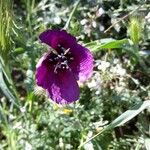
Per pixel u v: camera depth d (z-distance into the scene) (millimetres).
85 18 178
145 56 172
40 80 141
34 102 175
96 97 164
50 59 143
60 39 144
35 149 162
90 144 152
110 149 160
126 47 160
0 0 139
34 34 186
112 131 162
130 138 171
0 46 145
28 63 179
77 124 158
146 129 164
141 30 158
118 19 171
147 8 169
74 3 183
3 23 142
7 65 153
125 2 177
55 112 164
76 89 142
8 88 162
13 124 174
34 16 187
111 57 176
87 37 180
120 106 164
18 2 208
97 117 164
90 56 143
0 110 163
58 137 164
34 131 164
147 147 149
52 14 183
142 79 177
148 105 139
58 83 142
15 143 168
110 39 164
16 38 167
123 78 165
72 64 144
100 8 170
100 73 167
